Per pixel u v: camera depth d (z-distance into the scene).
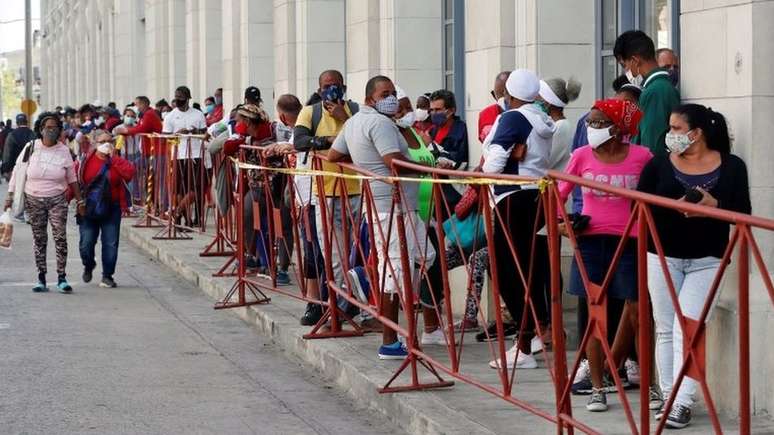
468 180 8.57
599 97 13.21
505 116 9.52
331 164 11.27
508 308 9.77
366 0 18.20
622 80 10.27
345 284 11.24
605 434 7.77
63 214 16.02
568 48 13.23
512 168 9.57
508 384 8.03
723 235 7.61
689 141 7.50
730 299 8.19
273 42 26.77
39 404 9.72
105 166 16.48
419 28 17.36
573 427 7.16
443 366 8.98
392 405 9.09
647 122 8.85
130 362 11.45
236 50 27.80
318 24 22.47
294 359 11.67
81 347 12.15
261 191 14.09
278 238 13.27
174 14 36.03
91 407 9.64
